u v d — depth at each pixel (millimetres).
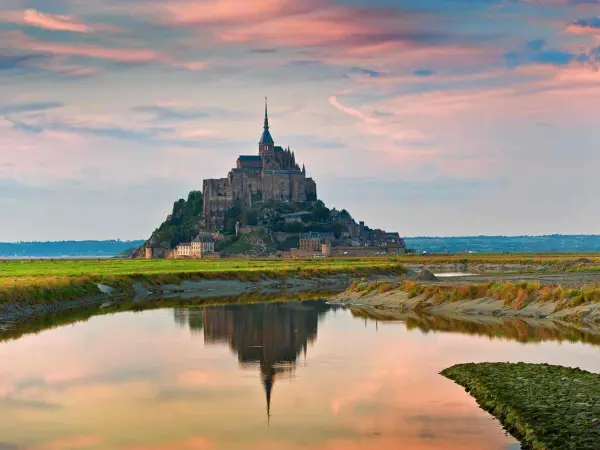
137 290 143500
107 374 55688
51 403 46906
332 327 82250
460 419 41094
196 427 41438
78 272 163875
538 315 85375
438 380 51438
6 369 57688
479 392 45500
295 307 108750
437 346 66250
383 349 65688
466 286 100938
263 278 176625
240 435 39938
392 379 52375
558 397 41531
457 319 86375
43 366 58906
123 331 80000
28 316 96688
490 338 69938
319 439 38938
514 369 50656
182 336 75812
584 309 81875
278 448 37656
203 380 53406
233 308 107688
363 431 40031
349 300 118000
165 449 37844
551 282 118125
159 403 46781
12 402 47219
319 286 174250
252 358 62219
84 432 40719
